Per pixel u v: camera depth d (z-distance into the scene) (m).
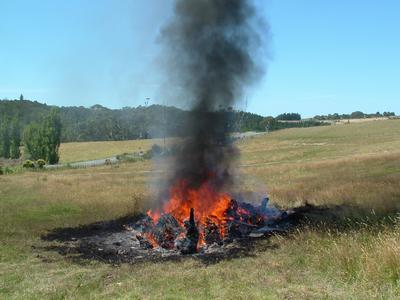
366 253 6.55
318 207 12.54
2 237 10.48
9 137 77.75
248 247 9.02
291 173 27.80
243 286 6.31
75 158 66.12
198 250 9.26
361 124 94.81
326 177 22.47
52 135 62.12
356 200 13.05
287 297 5.68
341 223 9.87
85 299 6.20
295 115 134.62
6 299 6.32
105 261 8.53
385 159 28.77
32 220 13.02
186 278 6.91
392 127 82.62
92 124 87.38
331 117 148.12
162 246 9.65
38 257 8.84
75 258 8.77
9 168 45.59
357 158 32.59
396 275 5.89
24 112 104.75
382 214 10.23
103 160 60.44
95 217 13.42
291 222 11.12
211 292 6.14
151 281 6.87
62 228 11.89
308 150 53.72
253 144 66.75
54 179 29.45
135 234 11.07
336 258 6.93
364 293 5.56
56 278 7.34
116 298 6.18
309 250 8.02
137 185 23.05
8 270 7.88
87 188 22.23
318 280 6.36
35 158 62.03
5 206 15.80
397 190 14.09
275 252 8.34
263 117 94.38
